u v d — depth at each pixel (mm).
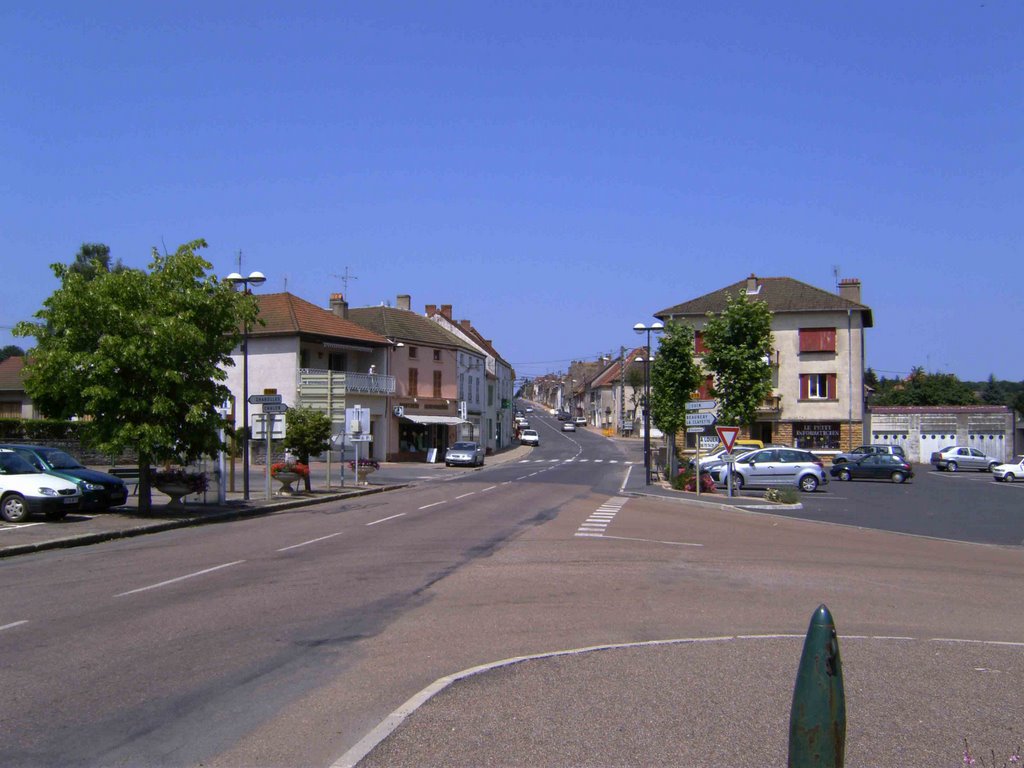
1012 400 85188
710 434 51344
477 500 28719
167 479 23469
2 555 15031
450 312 83125
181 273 21188
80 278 20047
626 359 118938
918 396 84312
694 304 58438
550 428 124375
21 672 7539
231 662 7906
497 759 5395
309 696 6891
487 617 10016
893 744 5691
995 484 42531
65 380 19875
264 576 12836
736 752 5523
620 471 50188
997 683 7211
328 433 30375
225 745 5793
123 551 15828
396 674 7543
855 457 45250
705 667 7605
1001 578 14141
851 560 15883
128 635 8945
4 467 19734
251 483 35375
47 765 5445
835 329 56281
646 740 5734
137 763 5480
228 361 22469
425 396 63125
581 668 7555
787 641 8711
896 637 9234
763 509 27812
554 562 14555
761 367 35406
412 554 15367
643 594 11727
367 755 5457
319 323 53625
